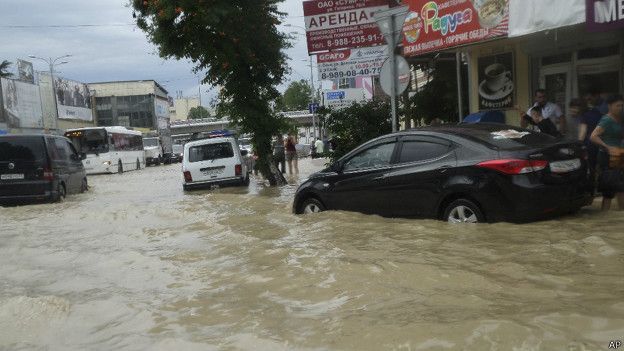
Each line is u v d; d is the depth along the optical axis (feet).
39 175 49.67
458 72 47.93
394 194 26.40
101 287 19.03
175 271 20.35
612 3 27.81
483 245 19.83
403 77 35.32
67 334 14.39
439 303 14.08
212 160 58.23
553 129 33.71
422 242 21.04
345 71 46.57
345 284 16.42
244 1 58.90
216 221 31.86
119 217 37.40
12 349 13.57
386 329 12.30
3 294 18.80
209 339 12.92
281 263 19.65
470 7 38.11
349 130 50.03
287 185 62.80
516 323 11.72
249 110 62.34
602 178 25.50
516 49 43.70
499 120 41.16
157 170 133.59
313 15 46.37
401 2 45.78
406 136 26.84
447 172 24.18
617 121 25.39
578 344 10.61
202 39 58.75
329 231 24.70
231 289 17.20
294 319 13.83
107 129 118.11
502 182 22.39
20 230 33.91
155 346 12.84
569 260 17.37
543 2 31.63
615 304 12.88
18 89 169.48
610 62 36.52
